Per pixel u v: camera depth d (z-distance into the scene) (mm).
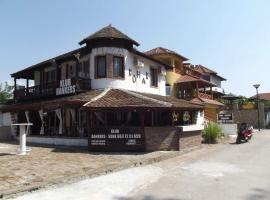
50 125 28016
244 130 27078
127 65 26406
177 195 9516
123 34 26203
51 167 13555
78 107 22672
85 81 25109
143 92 27953
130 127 19891
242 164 15492
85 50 26062
